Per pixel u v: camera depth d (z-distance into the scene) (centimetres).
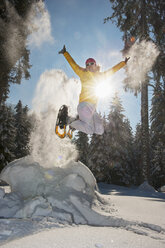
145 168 1459
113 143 2731
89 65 350
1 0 894
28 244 173
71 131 357
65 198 307
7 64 977
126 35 1382
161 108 1692
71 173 374
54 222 252
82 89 346
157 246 191
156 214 352
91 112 336
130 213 339
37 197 292
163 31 1370
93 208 322
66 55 364
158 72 1380
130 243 192
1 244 180
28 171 350
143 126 1499
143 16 1409
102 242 189
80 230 225
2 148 2098
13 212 273
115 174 3064
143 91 1499
